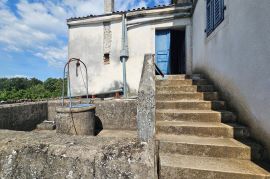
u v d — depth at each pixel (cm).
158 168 229
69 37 812
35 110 555
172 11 684
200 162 235
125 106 518
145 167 133
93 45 787
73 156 145
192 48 670
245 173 204
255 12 251
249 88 273
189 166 222
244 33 284
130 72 736
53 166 147
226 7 354
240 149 244
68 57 810
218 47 400
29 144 158
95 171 140
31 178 150
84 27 799
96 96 778
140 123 212
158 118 350
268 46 222
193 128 302
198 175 214
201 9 539
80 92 790
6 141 166
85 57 794
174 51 810
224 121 328
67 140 166
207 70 484
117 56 755
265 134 235
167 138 288
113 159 139
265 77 230
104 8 824
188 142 265
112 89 756
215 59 421
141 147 146
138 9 710
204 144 256
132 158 137
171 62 766
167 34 720
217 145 252
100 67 776
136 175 134
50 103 615
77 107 445
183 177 218
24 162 153
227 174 207
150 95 215
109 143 156
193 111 355
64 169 145
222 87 383
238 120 317
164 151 268
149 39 715
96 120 533
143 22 716
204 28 507
